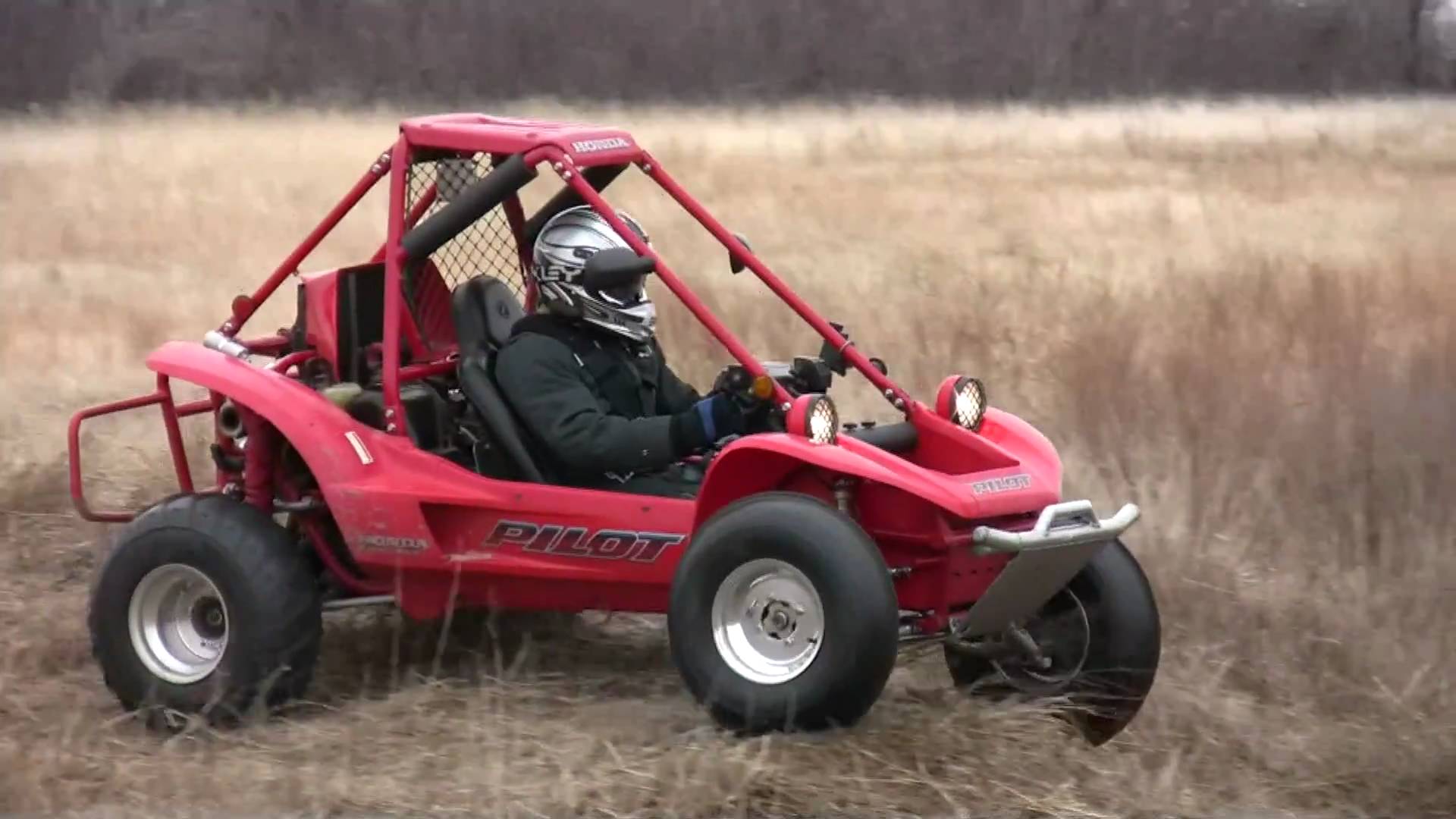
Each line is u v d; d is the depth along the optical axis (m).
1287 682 22.55
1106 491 28.66
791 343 37.62
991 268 50.34
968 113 118.88
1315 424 30.14
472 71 129.75
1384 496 27.39
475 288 22.88
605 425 21.52
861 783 19.02
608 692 22.41
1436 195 67.75
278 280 23.11
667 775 19.09
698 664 19.91
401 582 22.31
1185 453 29.39
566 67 132.62
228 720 21.36
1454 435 29.66
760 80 133.38
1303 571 25.84
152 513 21.81
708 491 20.66
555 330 22.16
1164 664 23.08
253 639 21.22
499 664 22.16
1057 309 41.34
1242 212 63.22
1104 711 21.09
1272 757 20.39
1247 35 136.25
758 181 73.19
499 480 22.17
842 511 20.44
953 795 18.98
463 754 20.02
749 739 19.83
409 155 22.19
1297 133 97.62
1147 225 60.34
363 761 20.11
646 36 136.00
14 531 28.98
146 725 21.61
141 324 44.31
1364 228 58.72
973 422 21.95
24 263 55.41
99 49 125.75
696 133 100.25
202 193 70.75
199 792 19.25
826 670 19.28
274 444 22.72
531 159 21.41
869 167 81.25
